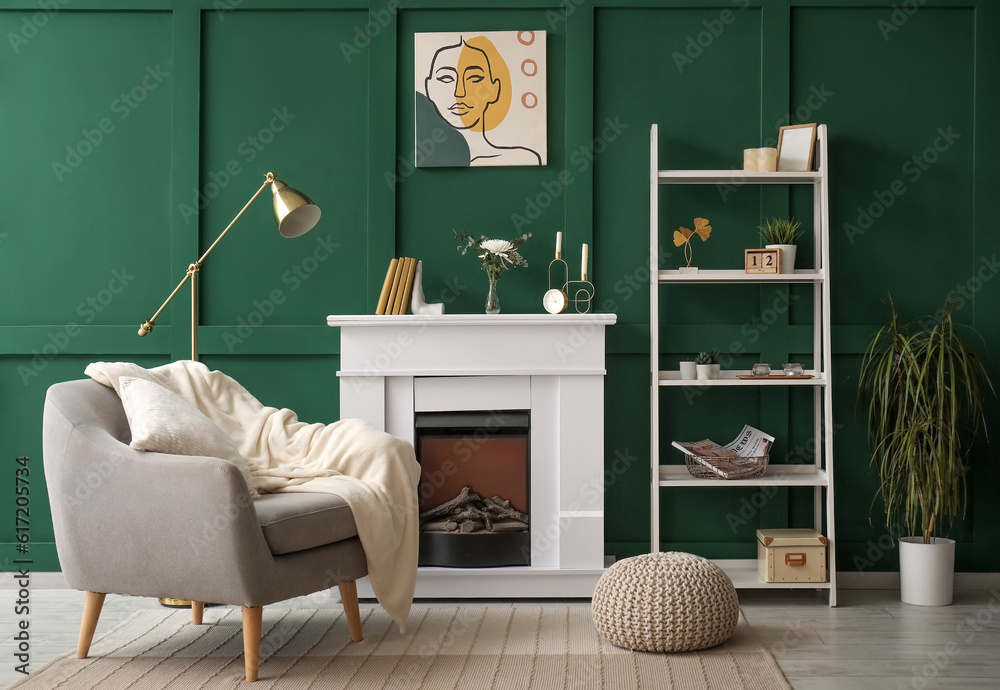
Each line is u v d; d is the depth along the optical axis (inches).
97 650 102.3
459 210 136.9
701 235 129.6
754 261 125.9
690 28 136.1
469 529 124.6
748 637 108.3
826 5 135.2
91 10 136.7
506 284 136.6
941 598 122.8
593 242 136.3
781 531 129.0
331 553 99.0
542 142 135.6
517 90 135.9
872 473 134.8
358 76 137.0
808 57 135.6
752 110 135.7
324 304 136.7
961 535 134.7
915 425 120.7
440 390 126.0
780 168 130.0
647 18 136.3
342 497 100.7
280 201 119.3
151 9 136.6
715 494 135.9
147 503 92.3
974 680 93.3
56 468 96.7
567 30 135.6
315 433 112.7
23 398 135.6
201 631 110.1
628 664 97.1
